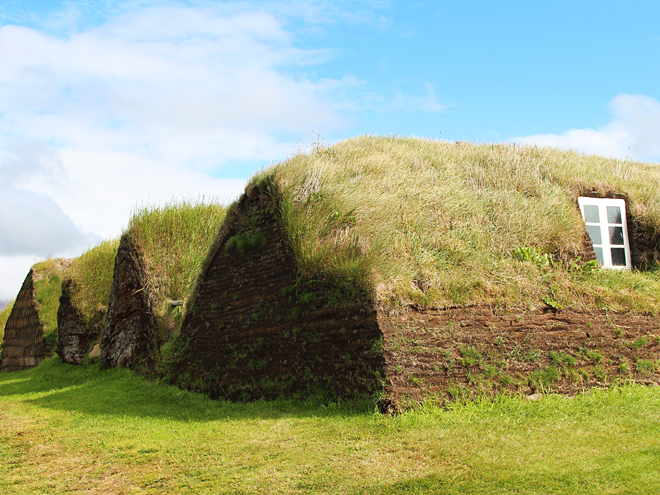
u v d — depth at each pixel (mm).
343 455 4938
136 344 12609
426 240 8227
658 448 4773
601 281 8664
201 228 14250
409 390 6223
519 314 7238
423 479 4234
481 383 6625
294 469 4703
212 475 4758
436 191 10039
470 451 4816
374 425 5699
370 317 6523
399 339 6398
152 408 8141
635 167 16672
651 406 6430
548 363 7168
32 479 5129
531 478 4160
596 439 5141
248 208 9977
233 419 6758
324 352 7125
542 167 12250
